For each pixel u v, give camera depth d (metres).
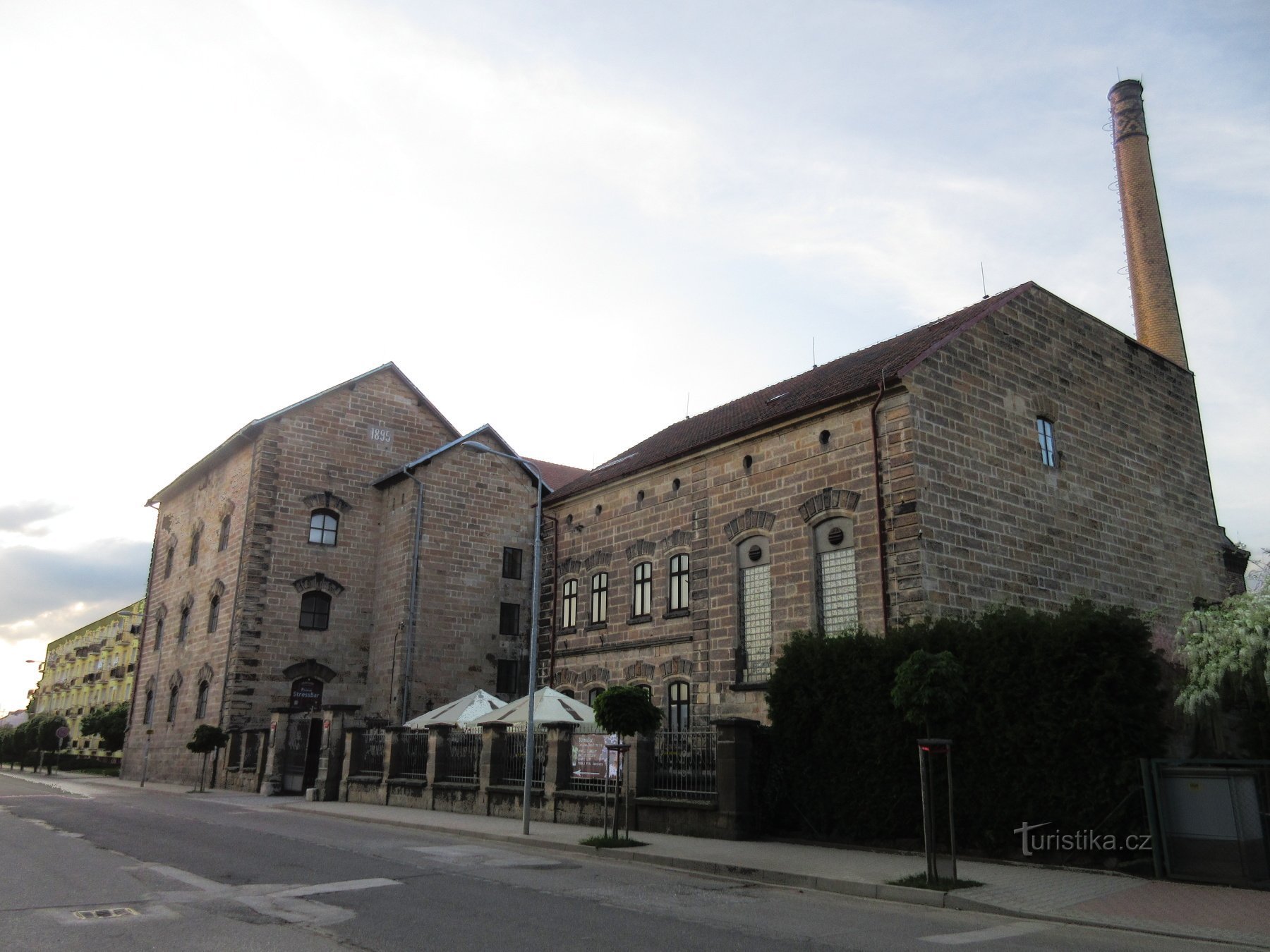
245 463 39.62
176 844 17.27
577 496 32.41
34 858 15.30
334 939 9.37
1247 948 10.05
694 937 9.83
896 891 13.02
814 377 30.66
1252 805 13.59
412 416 42.53
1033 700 16.12
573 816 21.64
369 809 26.22
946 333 22.78
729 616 25.27
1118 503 25.81
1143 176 43.25
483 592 39.00
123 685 79.62
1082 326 26.61
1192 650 18.38
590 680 30.12
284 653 37.03
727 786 19.00
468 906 11.31
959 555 21.03
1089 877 14.34
